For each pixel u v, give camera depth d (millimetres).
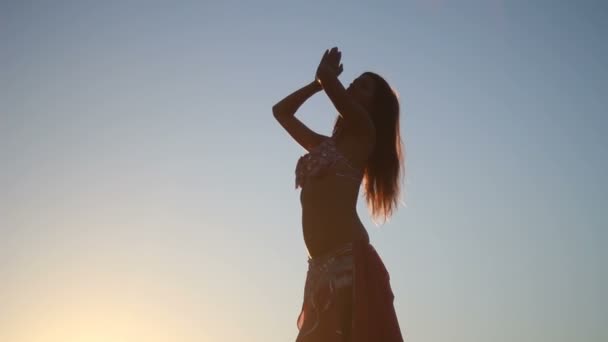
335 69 5059
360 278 4645
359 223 4840
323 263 4715
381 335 4574
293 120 5539
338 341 4559
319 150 4918
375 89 5348
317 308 4668
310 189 4859
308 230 4828
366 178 5336
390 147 5309
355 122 4988
